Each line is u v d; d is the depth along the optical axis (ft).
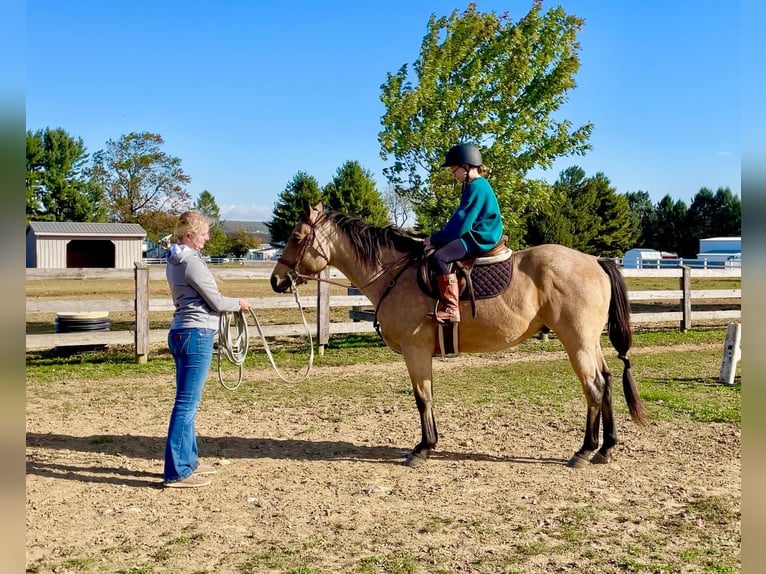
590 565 12.01
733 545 12.93
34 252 149.59
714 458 18.99
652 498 15.67
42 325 51.31
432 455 19.43
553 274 17.78
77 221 191.72
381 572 11.68
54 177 188.24
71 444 20.52
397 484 16.81
